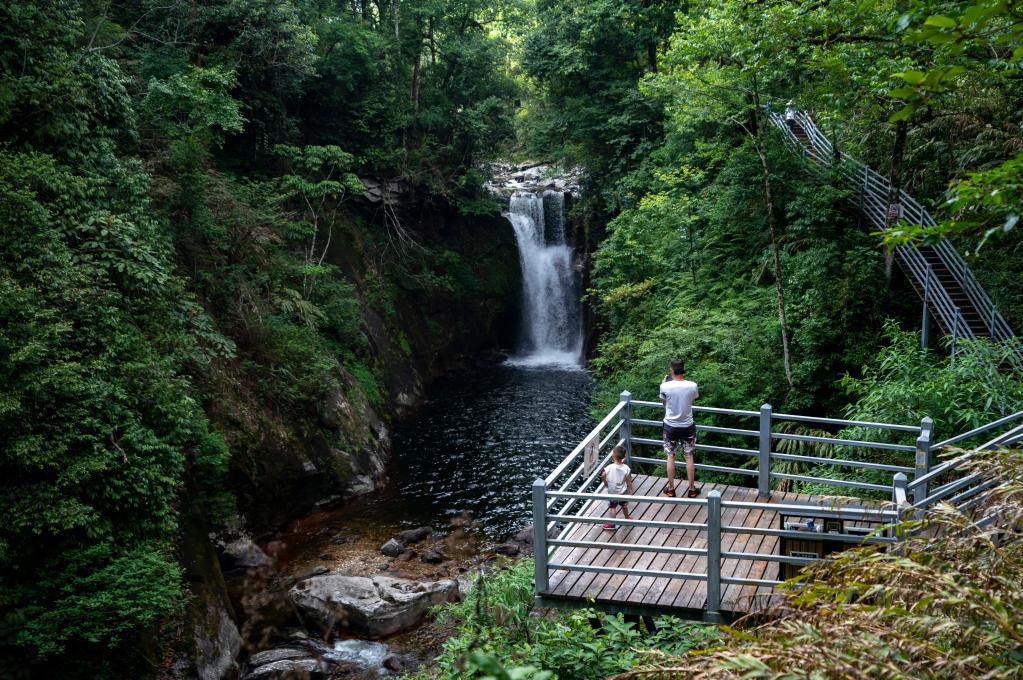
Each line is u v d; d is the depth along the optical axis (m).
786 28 11.39
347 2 29.27
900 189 17.22
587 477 8.63
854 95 13.76
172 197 16.61
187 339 14.05
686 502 6.55
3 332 9.80
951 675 2.67
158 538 10.74
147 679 9.53
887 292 16.44
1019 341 13.27
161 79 19.06
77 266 11.48
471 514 17.27
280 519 16.47
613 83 28.73
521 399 26.44
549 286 34.62
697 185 22.80
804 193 18.66
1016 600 2.98
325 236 25.67
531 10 33.50
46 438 9.78
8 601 8.73
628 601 6.81
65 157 13.05
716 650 2.88
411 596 12.59
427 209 31.48
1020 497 3.73
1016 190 4.22
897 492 6.36
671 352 17.41
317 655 11.58
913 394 11.51
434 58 32.91
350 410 20.12
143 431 10.97
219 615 11.30
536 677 2.60
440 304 30.50
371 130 28.08
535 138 31.97
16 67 12.94
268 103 23.39
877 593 3.28
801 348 16.45
